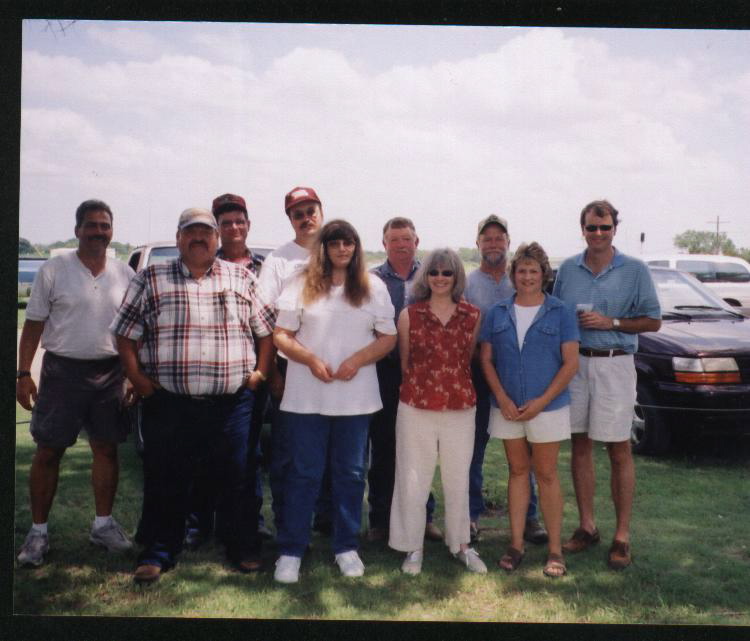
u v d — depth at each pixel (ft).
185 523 13.25
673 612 11.74
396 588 12.55
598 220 13.57
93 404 13.33
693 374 18.80
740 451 21.11
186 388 12.44
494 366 13.37
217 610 11.73
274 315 13.26
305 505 12.95
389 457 14.39
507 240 14.74
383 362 14.16
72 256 13.17
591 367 13.65
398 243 14.42
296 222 14.10
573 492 17.74
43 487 13.34
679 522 15.61
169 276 12.54
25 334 13.12
